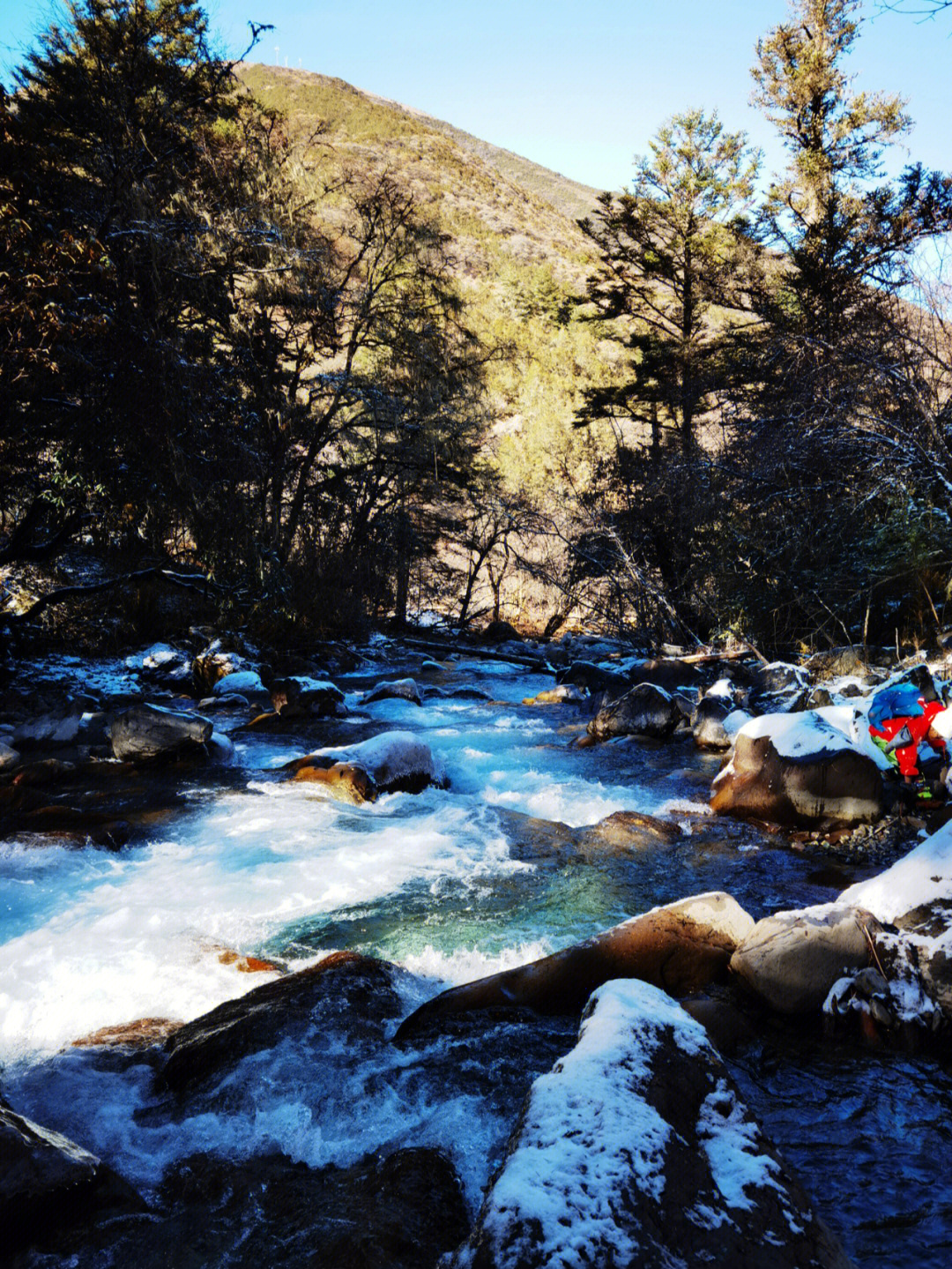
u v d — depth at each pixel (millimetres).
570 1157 2148
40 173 12594
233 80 16812
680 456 19500
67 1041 3924
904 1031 3775
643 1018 2734
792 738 7371
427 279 27531
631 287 30766
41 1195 2584
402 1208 2598
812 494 15305
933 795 6863
